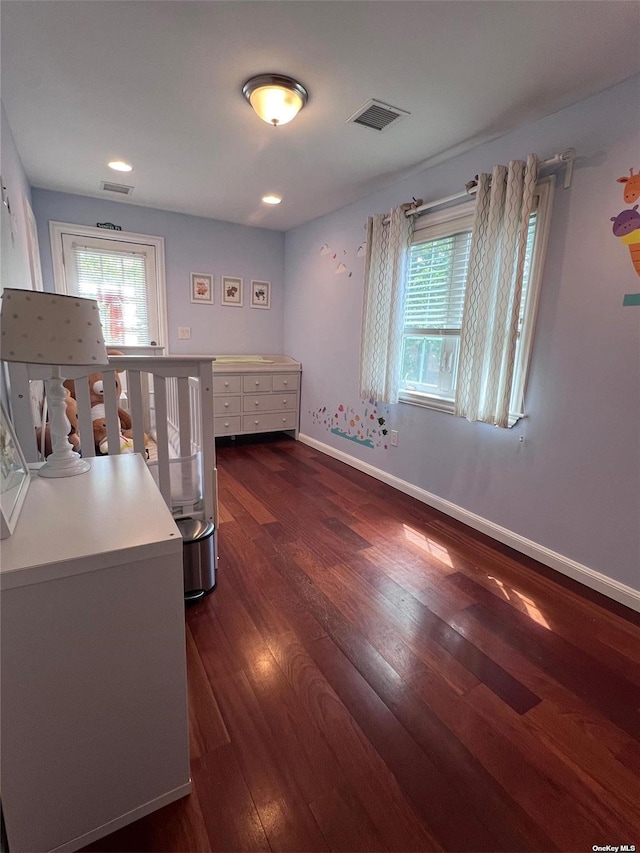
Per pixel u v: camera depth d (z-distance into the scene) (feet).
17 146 8.14
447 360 9.03
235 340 14.85
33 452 5.12
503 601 6.09
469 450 8.39
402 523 8.57
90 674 2.84
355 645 5.15
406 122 6.95
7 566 2.49
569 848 3.15
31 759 2.76
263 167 9.07
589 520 6.44
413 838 3.18
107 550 2.73
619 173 5.74
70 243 11.77
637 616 5.82
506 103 6.29
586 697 4.49
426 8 4.53
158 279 13.14
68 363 3.63
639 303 5.63
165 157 8.67
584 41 4.93
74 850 3.03
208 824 3.23
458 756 3.81
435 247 9.04
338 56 5.39
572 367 6.46
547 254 6.65
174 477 6.34
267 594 6.13
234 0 4.51
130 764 3.13
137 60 5.57
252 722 4.08
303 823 3.25
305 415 14.67
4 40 5.18
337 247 12.25
